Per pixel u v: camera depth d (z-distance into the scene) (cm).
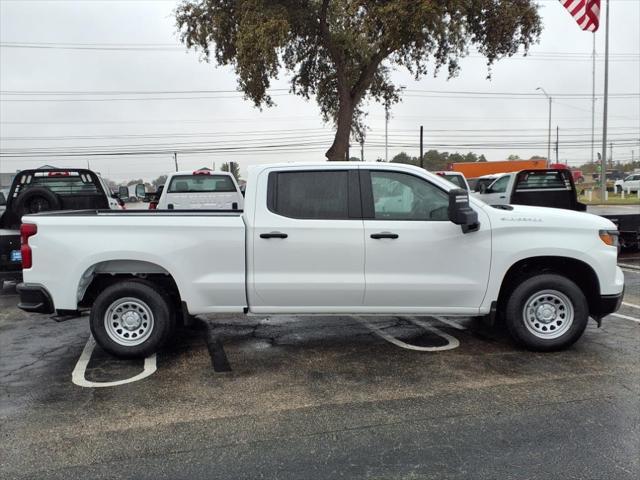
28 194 945
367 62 2069
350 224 511
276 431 381
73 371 511
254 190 520
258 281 512
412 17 1623
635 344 564
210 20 1975
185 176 1210
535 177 1245
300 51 2169
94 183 1069
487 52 2006
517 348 556
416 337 607
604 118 3067
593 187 5272
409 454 346
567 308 530
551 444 354
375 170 520
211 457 346
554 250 512
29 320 723
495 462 333
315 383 471
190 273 513
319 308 522
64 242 513
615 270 526
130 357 535
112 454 352
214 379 484
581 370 489
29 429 389
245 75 1727
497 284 516
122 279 543
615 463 329
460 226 511
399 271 513
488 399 429
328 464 335
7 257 864
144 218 515
